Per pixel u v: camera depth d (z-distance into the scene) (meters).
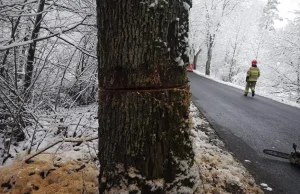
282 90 19.42
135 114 1.91
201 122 6.77
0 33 6.07
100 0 1.95
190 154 2.12
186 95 2.06
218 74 39.06
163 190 1.95
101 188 2.09
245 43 31.84
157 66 1.87
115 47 1.90
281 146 5.38
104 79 2.02
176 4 1.91
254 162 4.39
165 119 1.94
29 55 5.94
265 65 20.52
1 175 2.98
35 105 5.32
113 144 2.01
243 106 9.79
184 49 2.01
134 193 1.93
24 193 2.65
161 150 1.95
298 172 4.07
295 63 17.62
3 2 4.94
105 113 2.03
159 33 1.86
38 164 3.12
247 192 3.20
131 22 1.84
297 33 17.80
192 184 2.09
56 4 5.58
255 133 6.20
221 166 3.87
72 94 7.20
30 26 6.05
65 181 2.79
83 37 6.66
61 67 6.16
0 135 5.50
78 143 3.92
